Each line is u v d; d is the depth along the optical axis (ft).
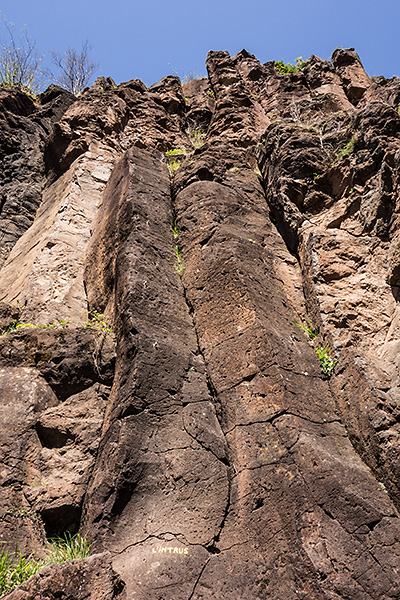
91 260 22.48
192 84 44.83
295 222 21.70
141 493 13.61
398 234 18.19
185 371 16.22
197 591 12.11
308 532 12.49
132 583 11.90
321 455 13.46
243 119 32.48
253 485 13.71
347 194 20.86
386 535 12.28
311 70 38.99
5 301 22.59
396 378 15.25
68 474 15.01
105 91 35.65
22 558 12.85
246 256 19.33
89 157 29.14
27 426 15.57
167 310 17.89
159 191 22.81
